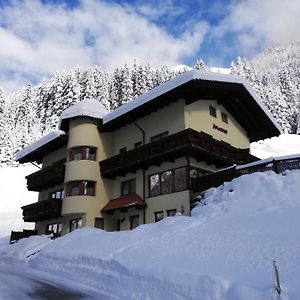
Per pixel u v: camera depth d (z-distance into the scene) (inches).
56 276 602.9
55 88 3973.9
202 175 916.6
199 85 939.3
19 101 4495.6
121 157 1090.1
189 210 886.4
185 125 974.4
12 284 516.7
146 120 1115.9
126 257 498.0
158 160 991.6
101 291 462.0
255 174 731.4
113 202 1125.1
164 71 4291.3
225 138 1133.7
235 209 639.1
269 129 1230.3
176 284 369.7
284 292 291.3
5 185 2667.3
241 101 1130.7
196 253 443.8
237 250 418.9
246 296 304.7
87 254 586.9
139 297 397.4
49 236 1032.8
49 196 1384.1
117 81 3823.8
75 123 1210.6
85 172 1139.9
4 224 1945.1
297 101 4094.5
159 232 593.9
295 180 659.4
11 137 3376.0
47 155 1487.5
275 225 479.8
